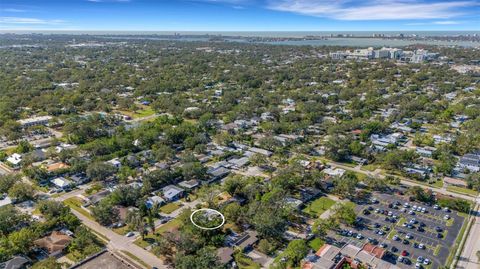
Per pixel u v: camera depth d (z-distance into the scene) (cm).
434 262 11606
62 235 12494
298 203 14938
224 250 11762
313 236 12938
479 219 14225
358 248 11750
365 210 14800
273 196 14275
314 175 16775
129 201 14850
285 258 11538
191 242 11738
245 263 11450
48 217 13388
